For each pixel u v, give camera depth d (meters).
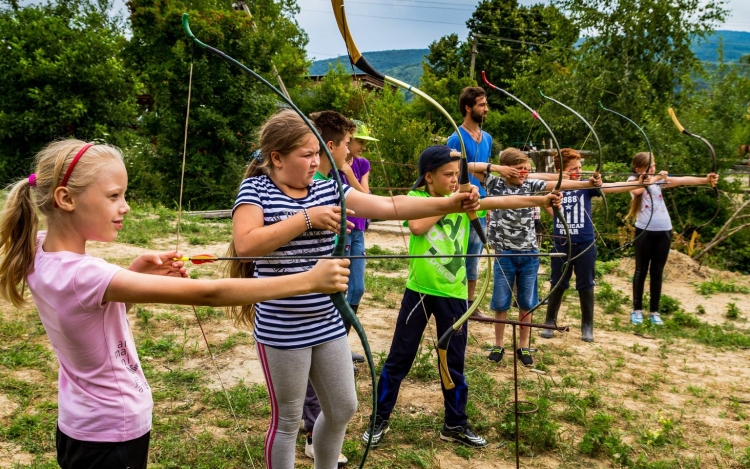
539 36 42.50
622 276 9.23
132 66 16.09
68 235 1.83
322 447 2.61
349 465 3.32
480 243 5.34
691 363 5.42
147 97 20.69
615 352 5.56
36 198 1.79
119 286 1.70
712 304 7.89
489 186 4.91
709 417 4.24
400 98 25.80
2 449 3.22
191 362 4.56
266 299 1.76
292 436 2.50
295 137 2.37
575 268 5.79
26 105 13.97
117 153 1.88
